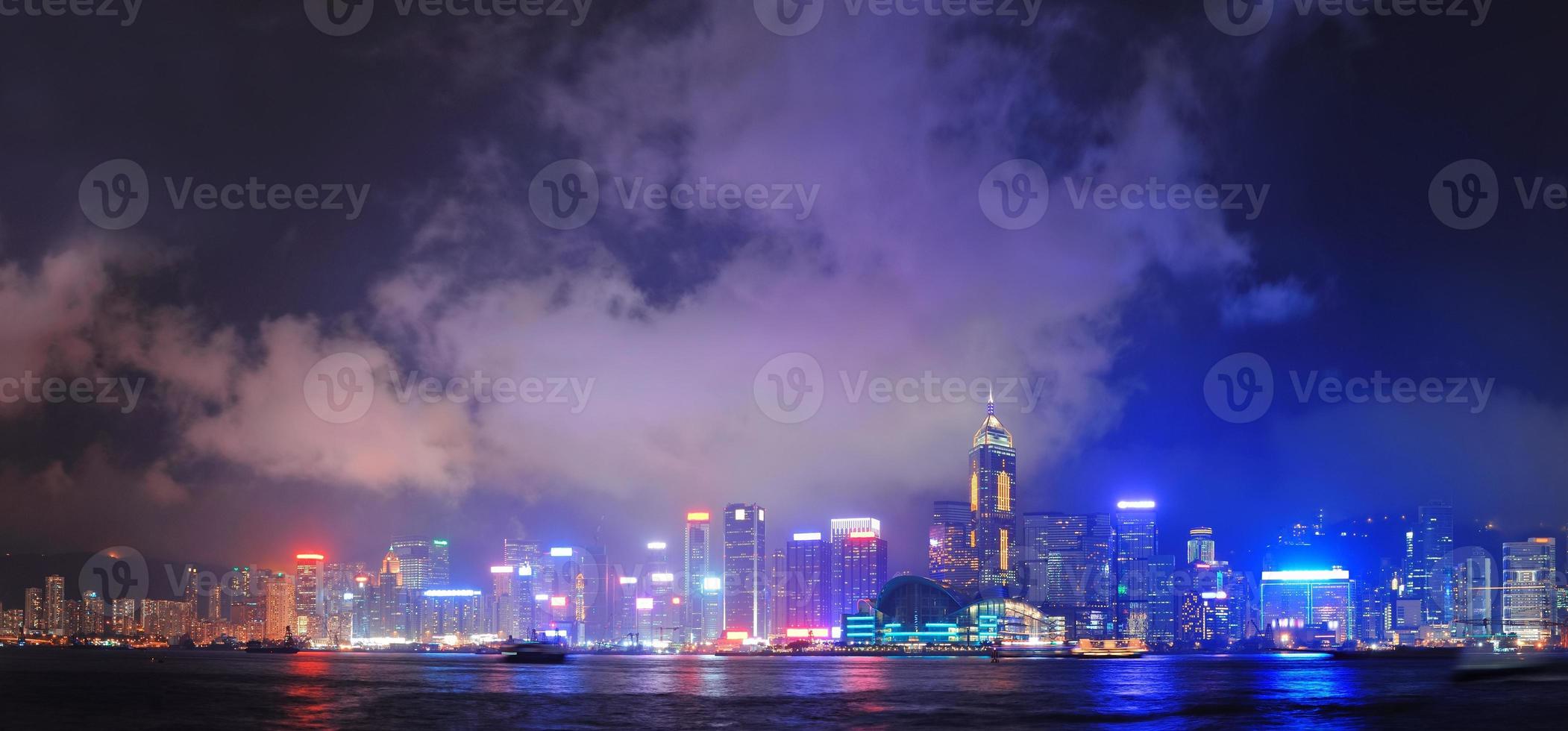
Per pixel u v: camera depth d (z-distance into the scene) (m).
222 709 166.75
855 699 191.88
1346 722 147.62
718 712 163.50
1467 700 186.62
